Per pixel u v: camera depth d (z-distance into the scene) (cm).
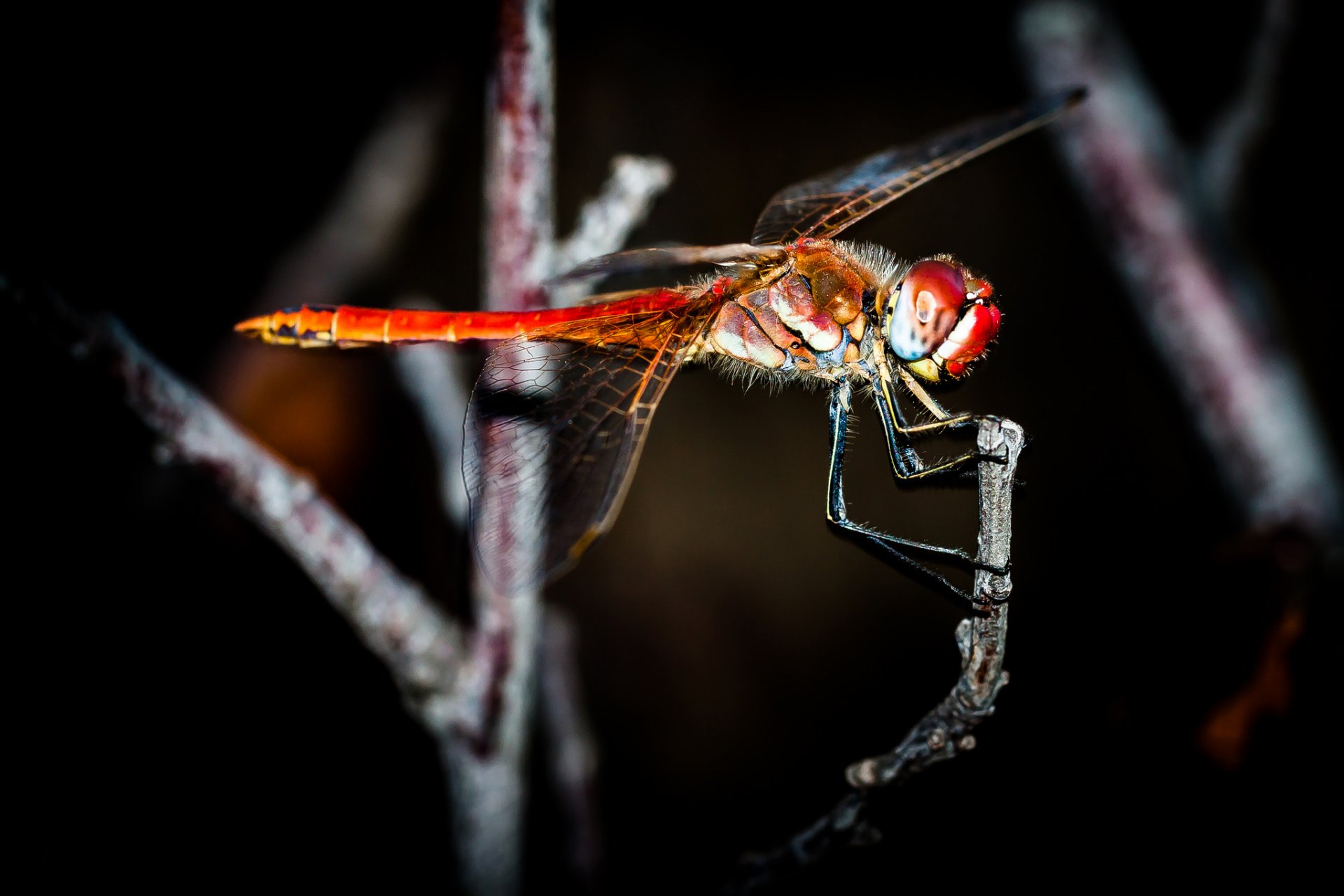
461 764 27
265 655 30
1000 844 28
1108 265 29
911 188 27
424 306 29
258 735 30
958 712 25
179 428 26
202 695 30
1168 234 29
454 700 26
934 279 26
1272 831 27
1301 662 27
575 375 26
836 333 26
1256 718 27
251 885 29
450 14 32
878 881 28
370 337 26
